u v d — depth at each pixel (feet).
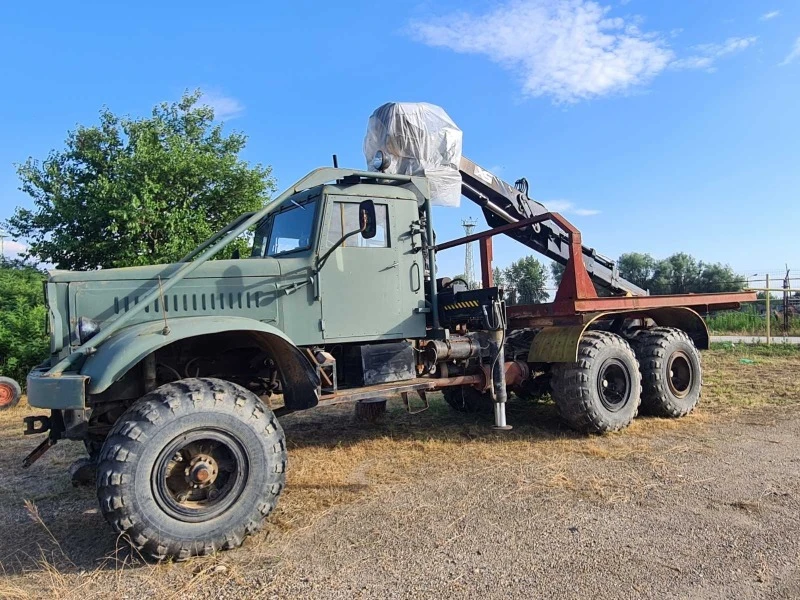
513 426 20.02
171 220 35.17
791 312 64.69
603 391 18.61
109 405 13.23
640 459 15.65
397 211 16.62
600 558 9.86
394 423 20.94
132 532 10.05
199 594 9.11
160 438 10.35
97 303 13.28
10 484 15.30
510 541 10.62
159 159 36.11
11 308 37.32
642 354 20.90
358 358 16.02
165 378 14.11
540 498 12.82
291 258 15.14
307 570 9.75
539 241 23.32
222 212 38.78
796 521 11.19
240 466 11.01
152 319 13.58
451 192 18.85
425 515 11.98
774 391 25.44
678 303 21.74
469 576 9.36
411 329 16.80
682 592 8.68
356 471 15.19
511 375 19.27
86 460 13.26
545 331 19.36
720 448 16.53
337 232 15.56
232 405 11.14
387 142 18.16
